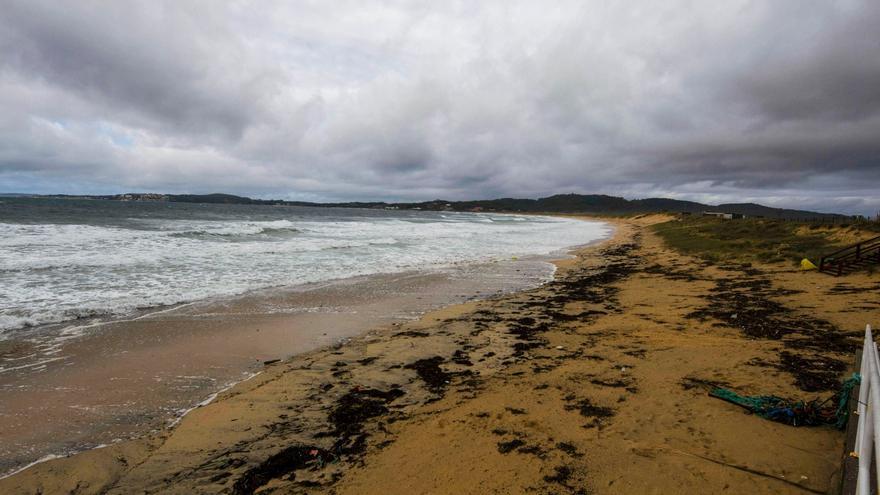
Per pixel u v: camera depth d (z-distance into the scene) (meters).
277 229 30.89
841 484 3.25
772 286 12.43
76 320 8.98
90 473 4.20
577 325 9.43
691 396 5.38
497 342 8.31
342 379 6.50
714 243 26.81
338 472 4.16
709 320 9.22
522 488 3.70
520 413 5.16
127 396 5.86
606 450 4.24
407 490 3.79
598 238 41.44
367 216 85.12
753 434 4.37
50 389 5.96
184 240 22.50
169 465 4.33
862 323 8.07
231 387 6.25
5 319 8.78
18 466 4.29
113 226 28.67
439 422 5.05
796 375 5.86
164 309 10.11
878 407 2.16
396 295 12.76
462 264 20.00
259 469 4.25
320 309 10.82
